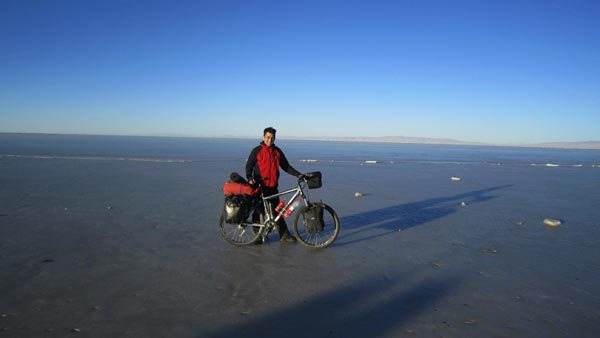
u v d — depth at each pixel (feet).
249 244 20.81
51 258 17.97
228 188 20.27
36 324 11.59
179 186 45.93
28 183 44.86
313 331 11.50
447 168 88.63
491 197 42.01
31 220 25.76
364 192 43.70
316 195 40.91
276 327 11.71
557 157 204.33
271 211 20.86
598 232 25.79
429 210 33.06
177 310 12.75
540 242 22.84
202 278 15.80
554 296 14.66
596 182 62.59
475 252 20.47
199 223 26.25
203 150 179.01
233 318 12.26
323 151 222.48
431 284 15.64
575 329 12.00
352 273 16.80
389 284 15.56
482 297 14.40
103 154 115.44
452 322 12.28
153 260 18.08
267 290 14.66
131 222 26.07
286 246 21.03
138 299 13.60
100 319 12.00
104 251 19.30
